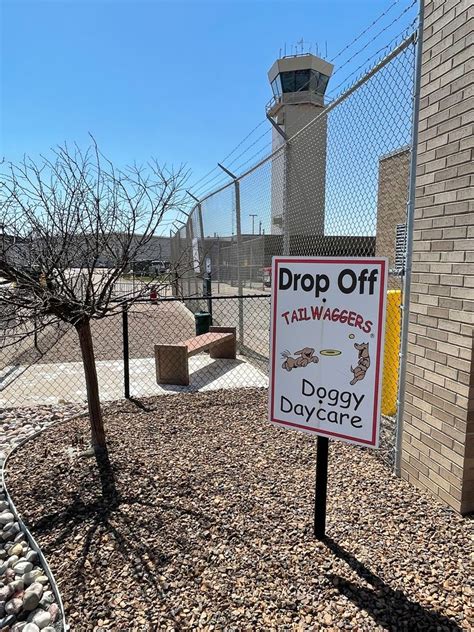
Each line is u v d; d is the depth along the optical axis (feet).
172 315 44.27
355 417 7.27
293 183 17.83
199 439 12.67
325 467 7.90
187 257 28.81
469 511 8.98
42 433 13.20
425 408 9.78
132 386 18.71
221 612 6.57
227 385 18.89
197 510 9.13
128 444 12.30
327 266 7.29
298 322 7.70
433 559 7.64
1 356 24.68
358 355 7.16
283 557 7.71
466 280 8.53
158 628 6.32
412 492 9.88
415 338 10.08
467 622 6.36
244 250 25.59
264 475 10.59
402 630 6.23
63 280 10.40
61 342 29.45
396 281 15.01
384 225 14.99
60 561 7.74
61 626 6.43
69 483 10.24
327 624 6.34
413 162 9.95
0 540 8.48
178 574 7.35
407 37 10.05
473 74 8.13
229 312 30.45
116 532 8.46
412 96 9.97
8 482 10.33
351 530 8.46
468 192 8.39
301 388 7.79
